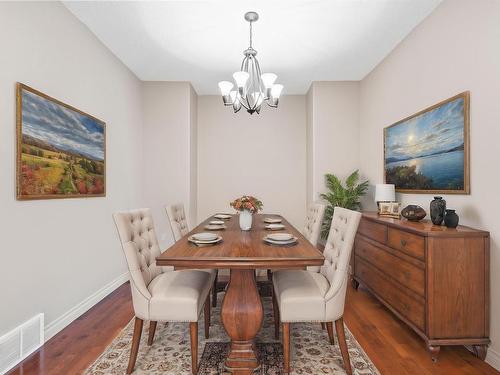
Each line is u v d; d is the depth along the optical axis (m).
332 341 2.04
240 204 2.37
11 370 1.77
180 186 4.19
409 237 2.09
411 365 1.81
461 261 1.88
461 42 2.16
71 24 2.52
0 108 1.80
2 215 1.81
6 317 1.83
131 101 3.80
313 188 4.19
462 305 1.87
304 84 4.29
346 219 1.92
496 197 1.86
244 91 2.48
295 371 1.74
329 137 4.16
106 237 3.11
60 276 2.35
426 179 2.59
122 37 2.95
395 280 2.29
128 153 3.71
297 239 1.99
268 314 2.54
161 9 2.50
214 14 2.57
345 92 4.17
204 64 3.61
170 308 1.69
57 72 2.33
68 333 2.23
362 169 4.06
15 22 1.91
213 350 1.96
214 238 1.89
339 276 1.72
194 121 4.52
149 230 2.15
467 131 2.08
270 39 3.00
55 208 2.30
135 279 1.71
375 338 2.13
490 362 1.84
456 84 2.22
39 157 2.10
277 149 4.77
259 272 3.58
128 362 1.81
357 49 3.21
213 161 4.76
